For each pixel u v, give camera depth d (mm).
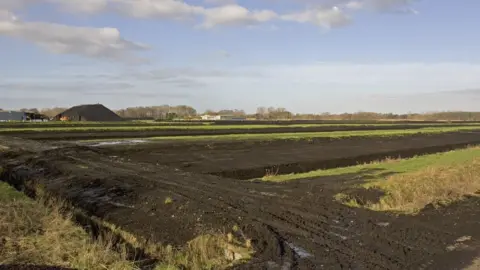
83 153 25812
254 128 60406
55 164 20312
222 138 39438
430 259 8352
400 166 22438
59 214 11211
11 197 13562
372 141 40344
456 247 9117
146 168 20297
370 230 10234
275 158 27391
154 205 12297
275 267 7770
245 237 9344
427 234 10000
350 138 42594
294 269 7668
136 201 12891
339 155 29734
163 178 17266
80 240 9047
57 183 16391
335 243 9188
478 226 10773
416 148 36188
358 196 14094
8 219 10047
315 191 15156
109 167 20062
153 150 29250
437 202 13414
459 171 18688
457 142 43406
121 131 48625
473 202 13570
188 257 8406
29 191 15867
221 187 15547
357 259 8227
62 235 9273
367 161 28531
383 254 8562
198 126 64375
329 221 10945
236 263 8047
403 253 8656
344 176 19359
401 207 12781
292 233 9781
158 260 8453
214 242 8938
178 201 12633
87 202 13242
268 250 8641
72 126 58312
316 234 9781
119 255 8430
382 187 15352
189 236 9422
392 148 35406
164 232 9859
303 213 11664
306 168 25328
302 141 37875
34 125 60125
